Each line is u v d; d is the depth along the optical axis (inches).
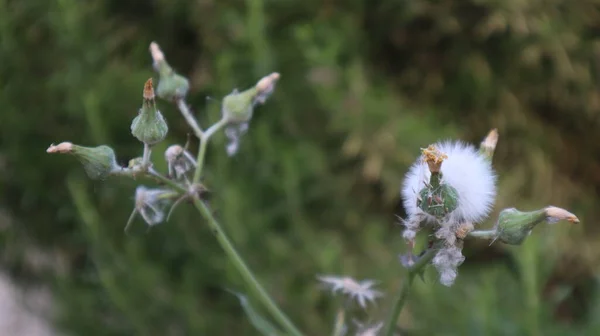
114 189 23.1
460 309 21.5
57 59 24.5
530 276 19.3
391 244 24.1
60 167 24.9
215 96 22.6
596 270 25.8
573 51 26.1
